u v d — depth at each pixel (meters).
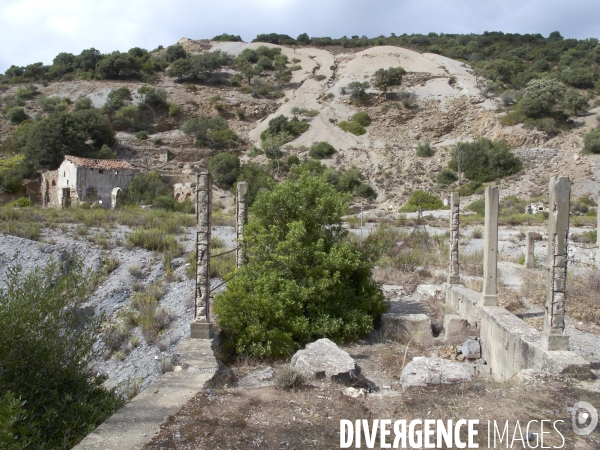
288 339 9.22
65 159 48.28
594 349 8.98
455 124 75.00
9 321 5.78
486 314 9.69
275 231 10.73
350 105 84.12
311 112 80.81
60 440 5.43
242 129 81.00
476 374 8.60
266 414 5.73
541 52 110.25
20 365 5.78
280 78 96.50
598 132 61.31
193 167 64.00
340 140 72.56
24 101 81.81
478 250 20.48
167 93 88.44
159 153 69.88
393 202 54.25
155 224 22.72
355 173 60.22
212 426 5.32
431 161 64.19
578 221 31.73
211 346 8.40
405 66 98.12
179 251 17.97
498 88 82.69
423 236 23.48
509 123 68.31
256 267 10.59
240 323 9.24
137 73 95.19
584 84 85.44
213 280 14.98
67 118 61.53
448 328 10.33
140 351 11.59
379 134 75.00
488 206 10.23
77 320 6.87
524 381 6.81
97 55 99.44
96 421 5.83
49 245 17.11
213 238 19.86
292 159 64.69
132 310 13.60
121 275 15.79
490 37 128.62
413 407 6.06
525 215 36.41
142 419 5.48
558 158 58.84
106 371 11.02
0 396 5.36
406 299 13.73
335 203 11.10
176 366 7.73
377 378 8.12
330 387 6.75
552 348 7.32
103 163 48.81
